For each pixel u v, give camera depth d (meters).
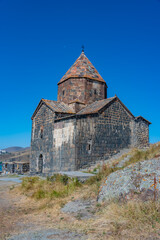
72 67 30.03
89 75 28.75
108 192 8.71
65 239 5.68
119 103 25.58
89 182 12.56
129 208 6.93
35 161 27.11
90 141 22.03
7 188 15.48
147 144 27.55
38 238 5.89
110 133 23.86
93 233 5.91
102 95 29.31
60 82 29.98
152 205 6.71
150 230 5.60
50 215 8.30
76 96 27.97
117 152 23.97
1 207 10.19
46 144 25.36
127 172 8.96
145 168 8.83
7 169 33.50
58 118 23.69
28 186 13.87
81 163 20.97
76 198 10.04
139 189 7.71
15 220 8.01
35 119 28.58
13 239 5.93
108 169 14.02
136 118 26.55
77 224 6.86
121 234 5.59
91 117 22.62
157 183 7.50
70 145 21.48
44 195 11.30
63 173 14.85
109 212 7.23
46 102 26.47
